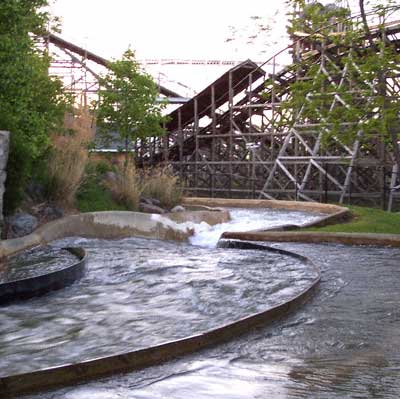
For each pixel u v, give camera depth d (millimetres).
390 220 17781
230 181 30484
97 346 6328
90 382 5227
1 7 11984
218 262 11398
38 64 14719
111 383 5199
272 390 5016
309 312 7637
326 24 15008
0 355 6066
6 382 5031
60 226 13352
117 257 11734
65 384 5184
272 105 29969
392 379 5277
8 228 12312
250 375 5387
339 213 18109
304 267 10820
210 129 35438
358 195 25438
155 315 7574
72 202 15055
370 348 6188
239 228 16703
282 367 5605
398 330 6852
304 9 14852
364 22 14547
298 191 26578
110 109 25344
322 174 27078
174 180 19891
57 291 8984
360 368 5562
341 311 7695
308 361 5781
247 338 6527
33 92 13812
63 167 14992
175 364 5688
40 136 13258
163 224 15516
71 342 6480
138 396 4898
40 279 8719
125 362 5547
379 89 14188
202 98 34625
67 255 11375
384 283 9453
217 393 4953
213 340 6305
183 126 37250
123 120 25484
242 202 23859
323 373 5434
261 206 23531
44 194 14539
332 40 15234
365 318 7363
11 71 12203
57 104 16047
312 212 21266
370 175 28438
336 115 14695
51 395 4949
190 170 35312
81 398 4871
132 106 25188
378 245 13531
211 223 17234
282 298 8445
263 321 7047
